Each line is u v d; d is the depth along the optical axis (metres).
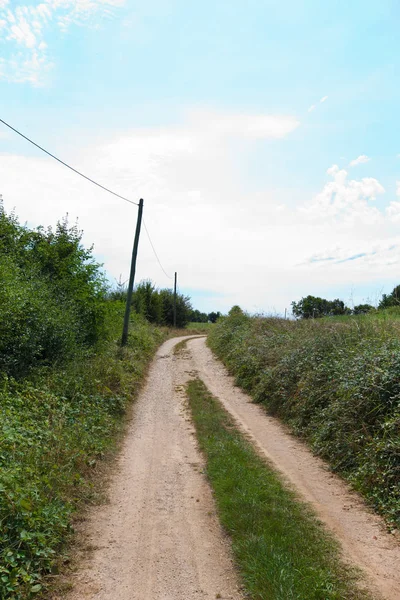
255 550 4.60
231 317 29.25
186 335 42.50
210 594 4.06
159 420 11.78
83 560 4.71
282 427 10.77
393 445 6.40
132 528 5.51
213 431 10.16
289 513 5.64
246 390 15.38
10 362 10.24
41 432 7.57
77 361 13.06
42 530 4.85
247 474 7.07
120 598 4.02
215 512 5.95
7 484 5.00
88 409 10.25
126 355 18.50
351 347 10.52
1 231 15.97
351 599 3.83
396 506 5.64
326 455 8.20
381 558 4.60
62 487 6.16
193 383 16.70
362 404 7.90
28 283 12.85
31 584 4.07
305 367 11.70
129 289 21.08
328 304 23.00
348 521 5.57
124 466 8.03
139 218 21.05
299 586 3.94
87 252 18.30
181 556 4.79
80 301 16.78
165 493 6.71
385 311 13.46
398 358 7.88
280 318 21.83
